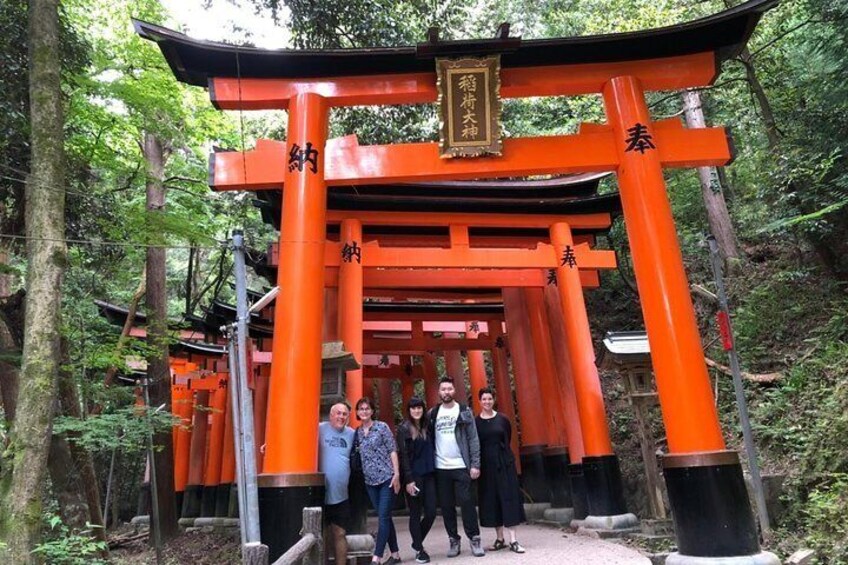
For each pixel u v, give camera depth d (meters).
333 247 10.14
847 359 8.63
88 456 9.41
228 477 15.09
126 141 13.58
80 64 9.98
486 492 7.38
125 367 10.29
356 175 7.45
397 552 7.05
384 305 14.76
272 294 4.86
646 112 7.28
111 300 17.56
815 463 7.19
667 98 14.84
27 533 5.77
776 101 12.23
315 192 7.06
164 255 12.93
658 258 6.67
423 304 14.81
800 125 10.94
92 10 13.61
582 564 6.46
